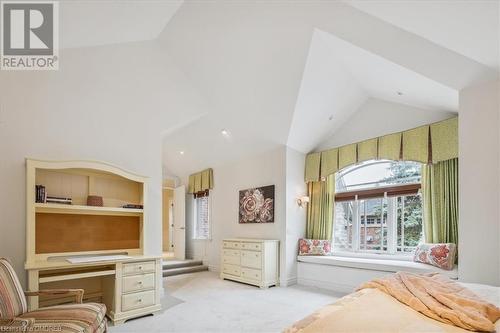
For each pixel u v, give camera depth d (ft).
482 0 7.08
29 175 10.68
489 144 10.14
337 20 10.44
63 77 12.53
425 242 14.58
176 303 13.99
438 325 5.13
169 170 27.78
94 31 10.84
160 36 13.43
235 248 19.11
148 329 10.77
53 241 11.61
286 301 14.37
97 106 13.42
